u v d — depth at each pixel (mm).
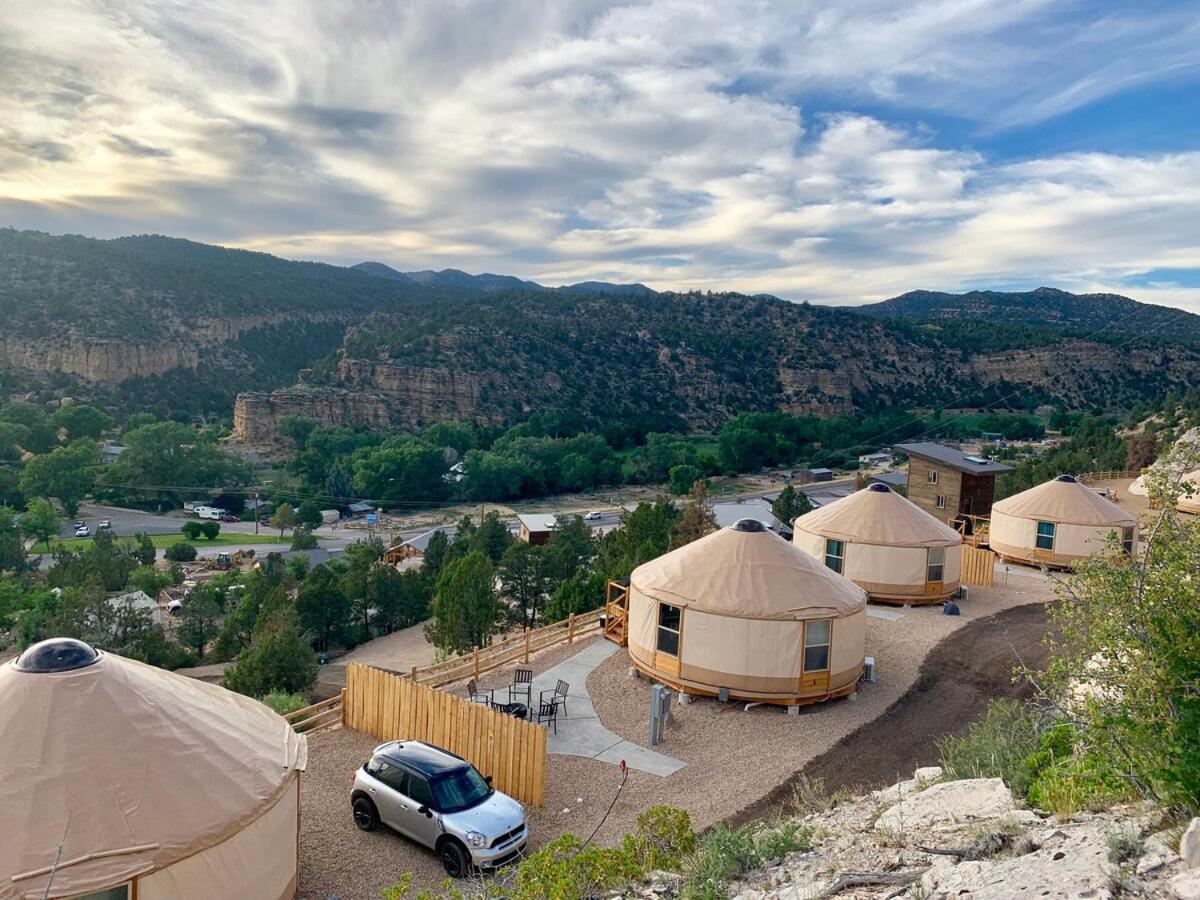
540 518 81062
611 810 13016
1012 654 20297
